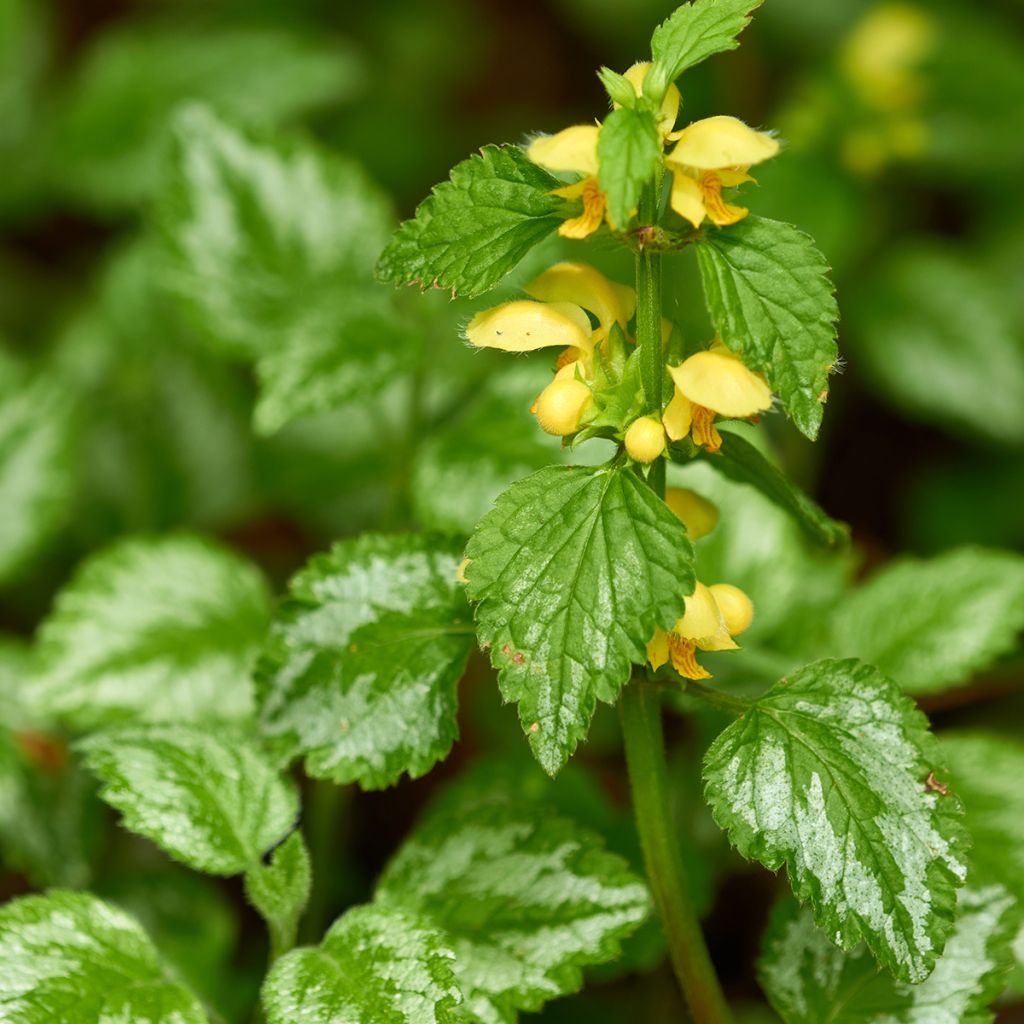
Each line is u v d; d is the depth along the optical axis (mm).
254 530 1095
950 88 1267
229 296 883
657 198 737
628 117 727
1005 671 902
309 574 784
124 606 862
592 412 742
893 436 1240
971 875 788
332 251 888
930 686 851
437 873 792
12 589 1015
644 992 883
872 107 1136
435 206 745
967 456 1215
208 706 849
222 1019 804
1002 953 776
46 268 1314
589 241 746
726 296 736
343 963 764
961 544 1162
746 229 738
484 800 853
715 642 748
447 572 784
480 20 1523
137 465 1040
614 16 1438
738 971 909
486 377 910
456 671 779
